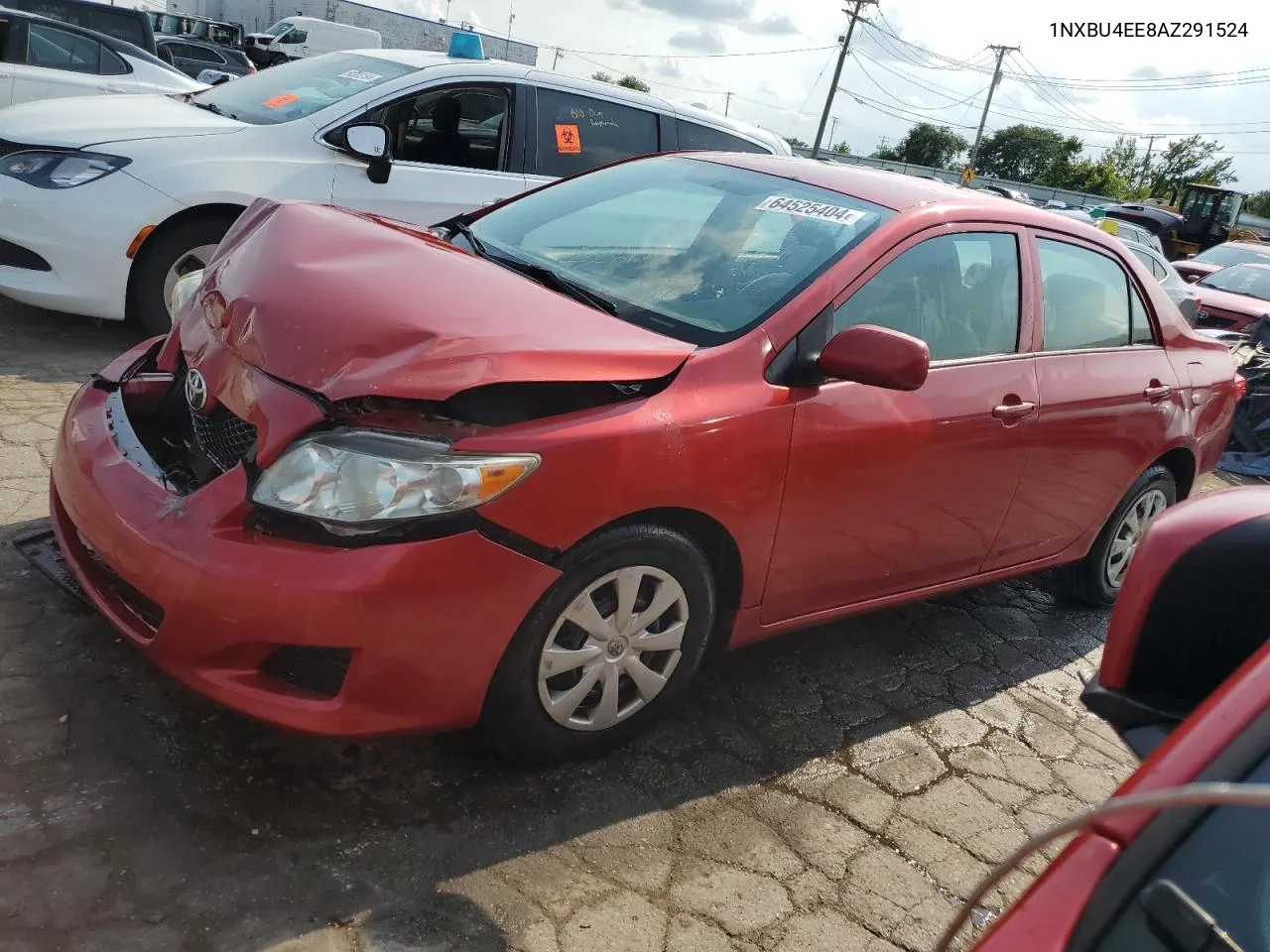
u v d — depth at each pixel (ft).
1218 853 3.58
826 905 7.83
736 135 23.48
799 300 9.28
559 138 20.98
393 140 19.29
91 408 9.31
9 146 16.99
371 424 7.39
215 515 7.34
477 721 8.23
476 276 8.75
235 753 8.19
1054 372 11.56
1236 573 4.97
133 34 36.63
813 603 10.04
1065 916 3.60
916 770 9.87
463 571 7.29
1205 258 51.44
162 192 16.94
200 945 6.47
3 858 6.82
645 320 9.27
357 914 6.91
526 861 7.67
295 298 8.13
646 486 8.00
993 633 13.34
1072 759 10.66
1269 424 24.39
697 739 9.61
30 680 8.57
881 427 9.56
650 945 7.11
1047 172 252.21
